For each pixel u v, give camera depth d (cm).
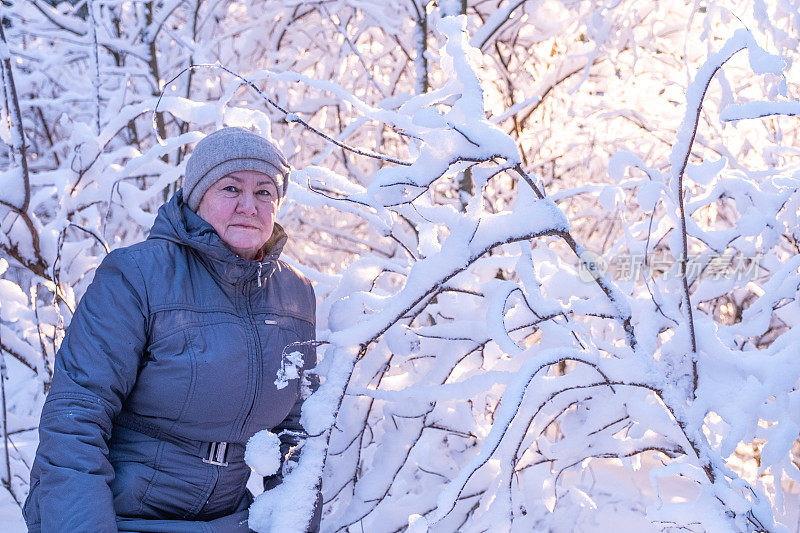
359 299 152
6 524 199
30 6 368
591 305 138
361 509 162
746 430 136
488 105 315
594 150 343
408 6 310
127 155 235
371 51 386
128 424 129
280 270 144
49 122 396
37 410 238
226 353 127
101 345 121
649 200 145
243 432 133
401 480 191
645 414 145
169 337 124
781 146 213
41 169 378
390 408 164
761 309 171
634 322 171
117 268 126
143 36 345
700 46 293
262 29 367
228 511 137
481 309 171
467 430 170
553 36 316
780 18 205
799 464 198
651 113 286
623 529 204
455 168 130
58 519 111
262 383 131
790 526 198
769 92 159
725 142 256
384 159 129
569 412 174
